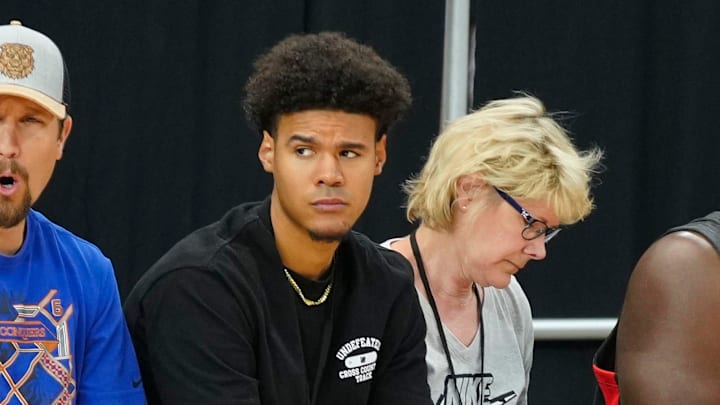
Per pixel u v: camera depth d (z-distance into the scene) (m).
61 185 8.40
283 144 4.82
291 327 5.07
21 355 4.80
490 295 6.80
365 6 8.88
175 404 4.91
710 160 9.55
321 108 4.71
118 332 5.14
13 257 4.90
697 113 9.48
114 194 8.50
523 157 5.89
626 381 4.58
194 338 4.86
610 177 9.46
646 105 9.50
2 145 4.72
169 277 4.96
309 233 4.86
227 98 8.69
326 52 4.80
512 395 6.75
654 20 9.43
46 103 4.84
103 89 8.41
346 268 5.34
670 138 9.52
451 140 6.19
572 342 9.60
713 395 4.38
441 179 6.16
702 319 4.46
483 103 9.16
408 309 5.58
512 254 6.07
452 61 9.00
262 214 5.15
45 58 4.96
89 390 5.04
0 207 4.73
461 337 6.61
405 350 5.63
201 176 8.70
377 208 9.02
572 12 9.29
